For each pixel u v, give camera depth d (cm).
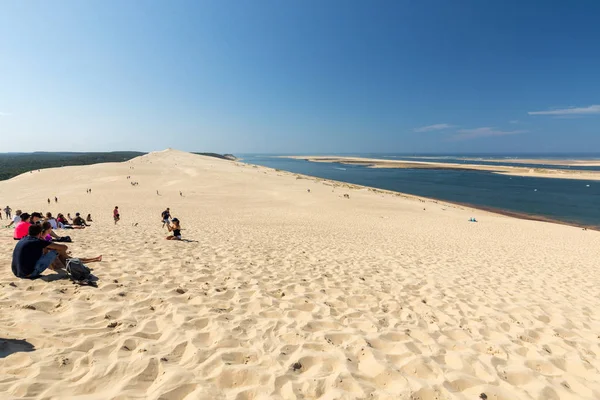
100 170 6062
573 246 1725
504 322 496
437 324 468
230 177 5978
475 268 948
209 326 371
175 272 595
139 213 2781
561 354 399
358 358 337
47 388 235
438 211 3481
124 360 280
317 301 522
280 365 304
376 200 4053
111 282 488
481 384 308
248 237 1263
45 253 489
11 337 294
